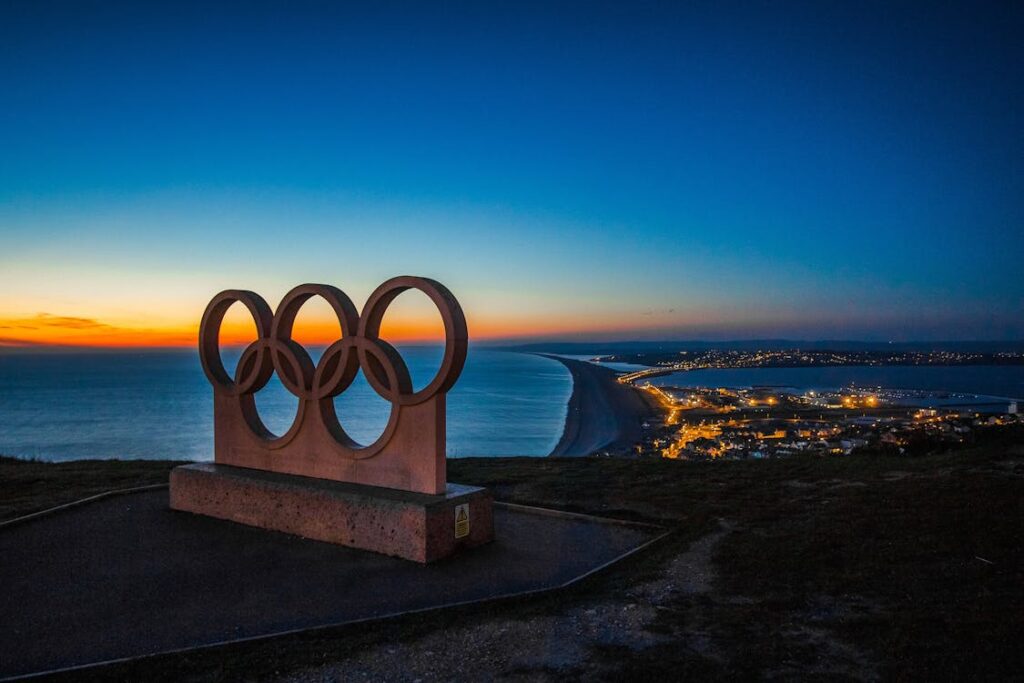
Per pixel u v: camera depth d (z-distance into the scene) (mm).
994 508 10086
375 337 10258
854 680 5293
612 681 5449
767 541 9336
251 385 11570
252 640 6457
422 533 8992
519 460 19109
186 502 11648
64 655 6277
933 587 7234
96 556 9273
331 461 10734
